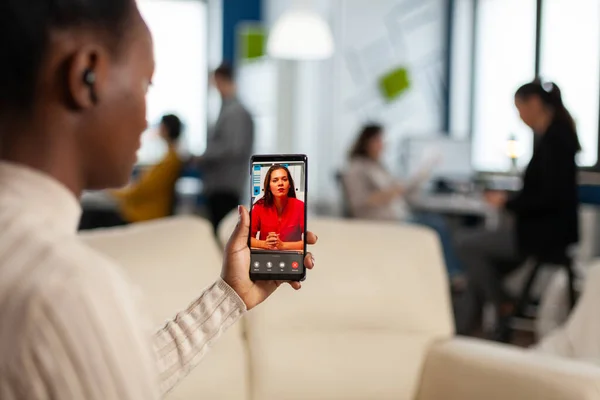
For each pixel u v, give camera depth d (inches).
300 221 38.6
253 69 305.9
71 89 22.3
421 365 81.8
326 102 290.5
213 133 223.5
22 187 21.8
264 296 38.5
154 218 205.0
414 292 83.4
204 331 36.4
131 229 75.8
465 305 181.3
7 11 21.6
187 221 78.8
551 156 151.4
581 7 255.1
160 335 35.9
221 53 306.8
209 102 306.0
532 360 75.7
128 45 23.7
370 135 203.8
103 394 19.7
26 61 21.9
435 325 84.0
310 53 227.8
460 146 251.4
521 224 157.6
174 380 35.6
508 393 73.7
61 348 19.2
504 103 288.4
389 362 80.4
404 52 295.4
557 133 151.9
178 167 206.8
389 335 81.7
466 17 300.2
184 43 306.7
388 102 292.5
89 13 22.5
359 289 81.0
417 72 298.0
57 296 19.4
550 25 265.7
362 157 204.1
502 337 173.0
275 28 230.8
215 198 224.1
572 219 153.1
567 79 259.6
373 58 290.4
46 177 22.3
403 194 215.6
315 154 293.7
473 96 302.0
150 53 25.0
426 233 87.7
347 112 287.1
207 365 72.4
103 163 23.9
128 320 20.7
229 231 81.1
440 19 301.1
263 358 76.7
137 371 20.7
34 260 20.0
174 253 73.7
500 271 175.9
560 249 153.7
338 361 78.7
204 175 225.1
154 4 301.0
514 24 283.4
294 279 37.8
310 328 79.2
